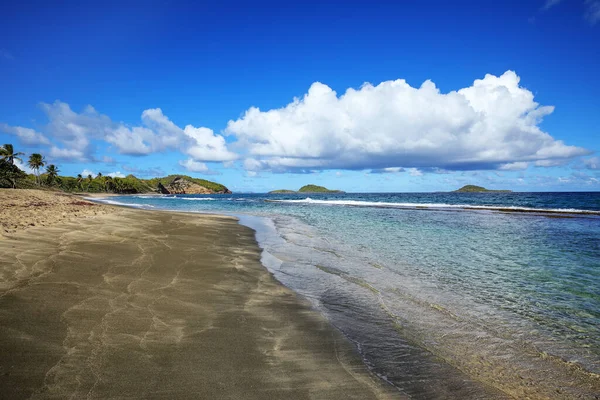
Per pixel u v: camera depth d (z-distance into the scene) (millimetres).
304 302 7684
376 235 18938
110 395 3699
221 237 16812
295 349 5309
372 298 8141
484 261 12328
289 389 4160
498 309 7512
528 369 5062
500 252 14039
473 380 4715
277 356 5012
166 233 16484
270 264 11547
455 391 4426
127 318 5836
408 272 10688
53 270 8188
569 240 17297
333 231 20688
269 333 5840
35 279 7402
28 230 13375
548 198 78250
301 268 11062
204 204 63906
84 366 4230
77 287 7156
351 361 5047
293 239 17281
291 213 37219
